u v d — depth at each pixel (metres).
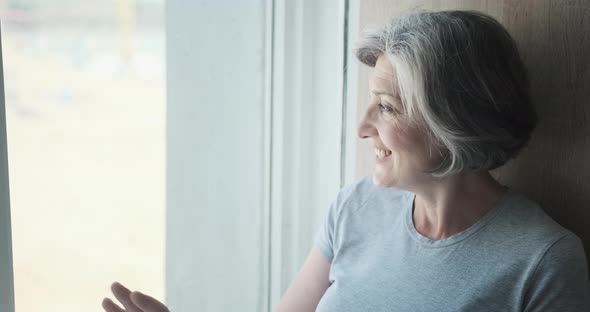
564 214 0.97
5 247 1.03
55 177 1.65
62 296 1.64
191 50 1.54
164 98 1.62
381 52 0.94
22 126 1.60
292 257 1.54
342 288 1.04
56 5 1.54
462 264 0.92
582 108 0.92
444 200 0.95
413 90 0.85
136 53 1.68
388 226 1.04
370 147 1.24
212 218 1.62
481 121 0.86
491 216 0.93
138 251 1.77
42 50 1.57
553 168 0.97
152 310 0.95
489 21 0.90
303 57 1.42
